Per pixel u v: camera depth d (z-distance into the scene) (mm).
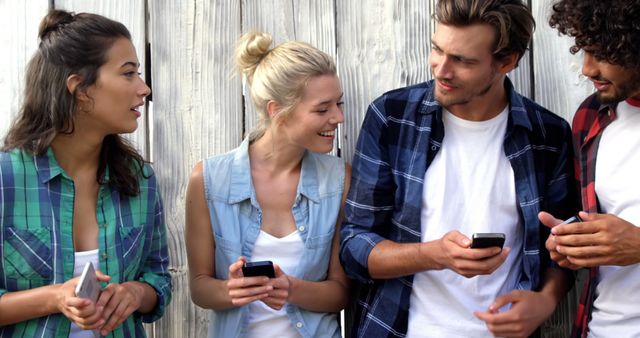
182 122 2326
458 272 1866
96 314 1753
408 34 2297
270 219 2148
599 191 1911
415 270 1968
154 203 2047
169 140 2330
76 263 1893
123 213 1970
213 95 2320
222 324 2123
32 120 1869
